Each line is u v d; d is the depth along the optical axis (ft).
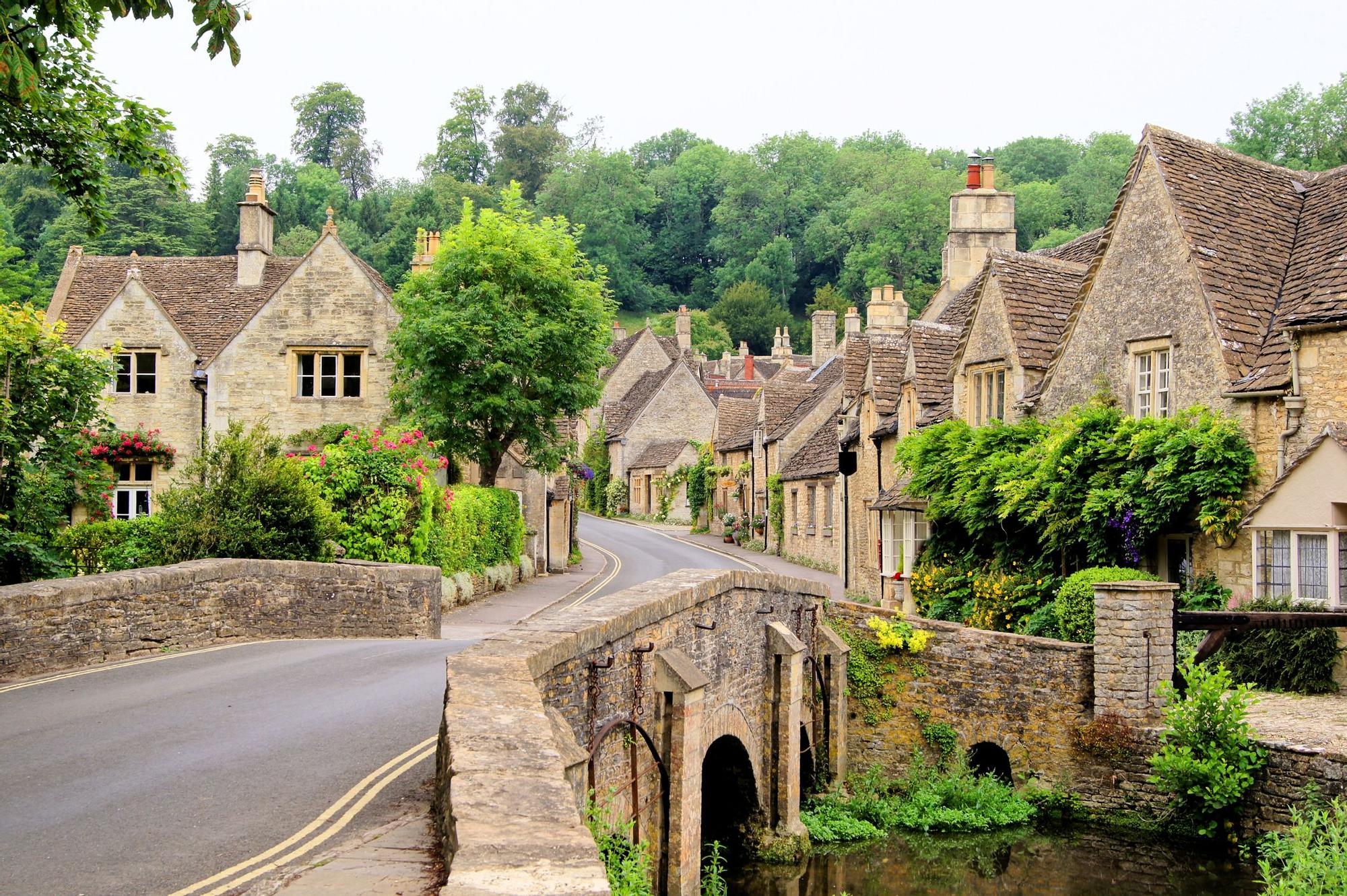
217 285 122.31
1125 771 55.21
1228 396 60.18
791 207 370.73
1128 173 70.13
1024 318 78.18
